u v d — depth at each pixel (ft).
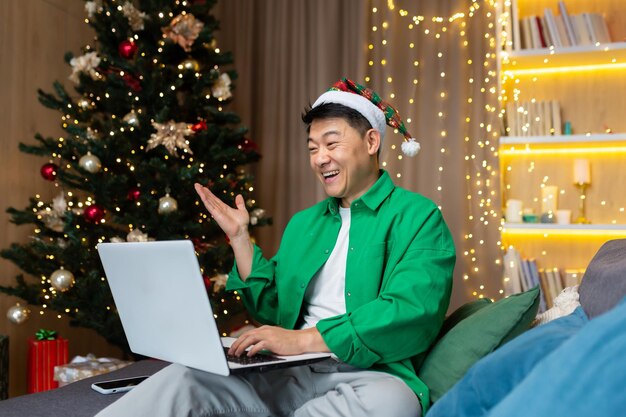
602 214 11.18
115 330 9.32
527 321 4.54
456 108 12.37
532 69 11.69
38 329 10.66
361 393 4.25
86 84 9.86
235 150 10.20
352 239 5.34
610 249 4.51
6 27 10.16
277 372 4.81
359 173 5.48
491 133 12.14
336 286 5.41
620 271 3.75
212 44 10.66
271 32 13.52
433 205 5.29
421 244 4.98
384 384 4.32
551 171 11.56
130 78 9.78
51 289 9.14
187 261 3.85
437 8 12.59
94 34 12.34
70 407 4.66
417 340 4.64
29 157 10.59
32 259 9.34
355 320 4.57
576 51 10.64
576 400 1.89
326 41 13.07
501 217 11.35
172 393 4.01
